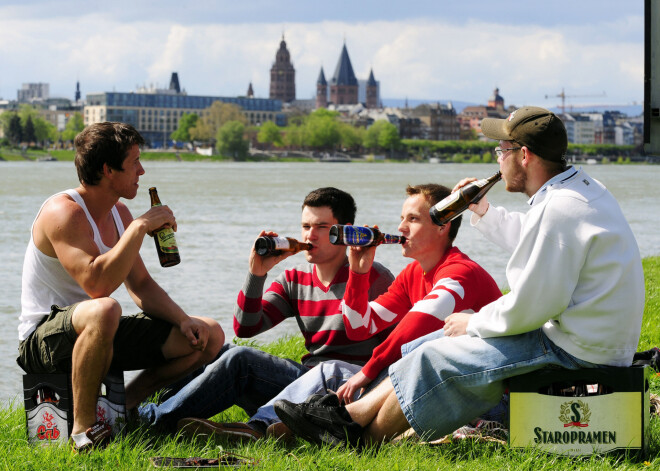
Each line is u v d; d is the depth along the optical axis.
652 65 5.70
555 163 4.02
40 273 4.48
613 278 3.87
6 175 85.12
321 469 3.84
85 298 4.58
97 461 3.96
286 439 4.47
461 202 4.49
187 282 15.25
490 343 4.04
